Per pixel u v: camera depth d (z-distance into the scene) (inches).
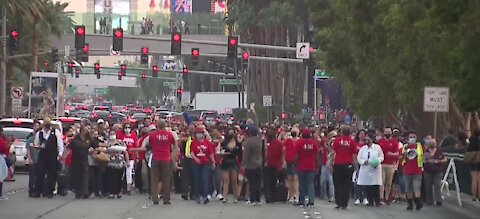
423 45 3811.5
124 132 3410.4
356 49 4896.7
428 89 3565.5
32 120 4840.1
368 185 3058.6
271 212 2755.9
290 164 3159.5
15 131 4682.6
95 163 3152.1
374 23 4571.9
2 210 2657.5
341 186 2938.0
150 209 2768.2
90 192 3184.1
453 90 3171.8
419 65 4205.2
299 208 2925.7
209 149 3036.4
